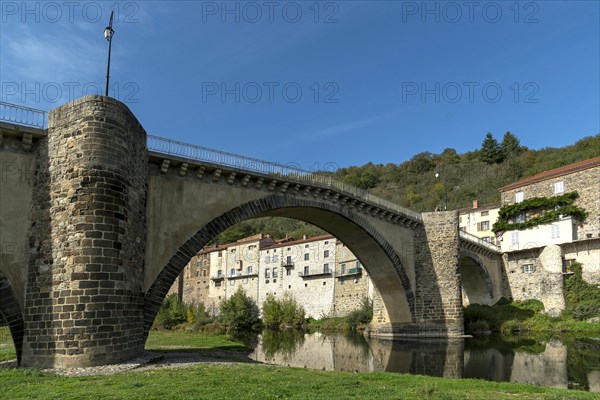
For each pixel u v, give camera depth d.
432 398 10.95
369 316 56.41
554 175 53.22
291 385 12.28
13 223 18.20
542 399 11.53
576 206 50.41
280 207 30.23
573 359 25.83
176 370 14.94
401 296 42.78
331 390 11.82
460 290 41.56
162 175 23.67
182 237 23.94
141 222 20.80
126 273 18.28
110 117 18.61
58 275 17.00
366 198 38.25
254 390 11.30
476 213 64.56
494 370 22.69
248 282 82.31
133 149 20.08
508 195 57.66
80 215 17.30
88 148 17.95
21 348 17.20
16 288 17.70
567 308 46.81
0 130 18.23
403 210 42.44
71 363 15.98
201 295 90.56
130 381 12.50
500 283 55.25
